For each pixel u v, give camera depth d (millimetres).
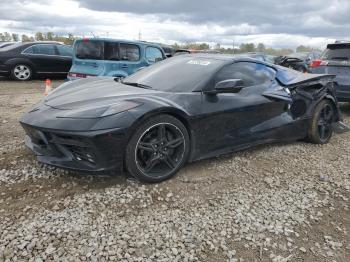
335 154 5098
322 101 5398
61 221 2941
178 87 4105
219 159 4512
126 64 9633
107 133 3238
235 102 4281
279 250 2809
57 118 3398
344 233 3104
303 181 4051
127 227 2926
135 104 3492
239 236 2934
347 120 7293
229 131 4281
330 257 2781
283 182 3990
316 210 3436
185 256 2637
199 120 3896
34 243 2650
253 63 4824
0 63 12047
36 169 3861
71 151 3434
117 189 3504
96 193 3414
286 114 5020
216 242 2834
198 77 4180
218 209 3311
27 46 12438
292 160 4699
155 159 3625
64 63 13117
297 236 3000
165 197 3451
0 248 2578
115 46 9445
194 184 3766
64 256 2543
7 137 5016
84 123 3268
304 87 5219
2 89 10227
